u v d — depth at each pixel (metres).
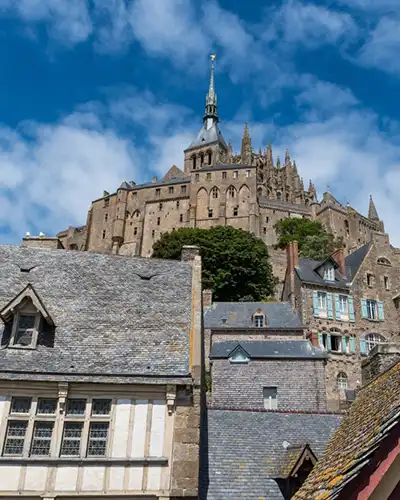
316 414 17.83
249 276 72.69
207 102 149.12
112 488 12.85
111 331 16.20
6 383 13.80
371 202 142.25
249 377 27.59
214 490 13.62
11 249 19.66
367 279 48.53
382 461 5.32
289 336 39.59
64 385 13.87
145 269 20.00
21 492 12.62
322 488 6.21
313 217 115.94
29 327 15.40
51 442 13.40
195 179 111.25
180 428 13.62
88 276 18.89
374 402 8.97
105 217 119.44
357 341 45.09
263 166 141.62
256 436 16.14
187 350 15.55
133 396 14.00
